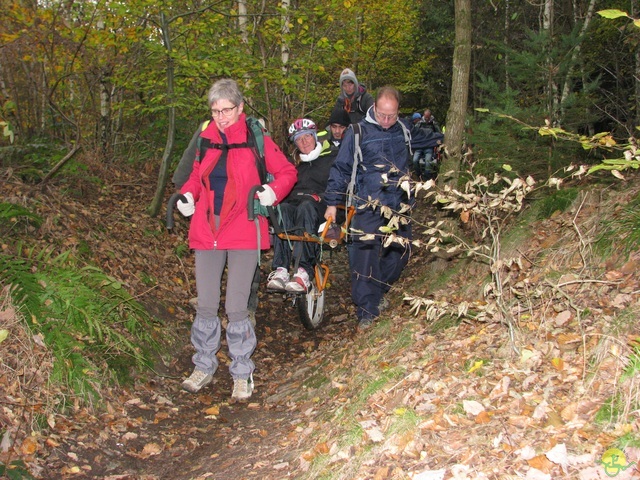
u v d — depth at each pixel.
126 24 7.26
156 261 6.58
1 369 3.75
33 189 5.98
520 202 3.37
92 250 5.80
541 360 3.18
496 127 6.46
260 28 8.66
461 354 3.57
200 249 4.42
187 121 9.65
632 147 2.66
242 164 4.32
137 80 8.24
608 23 10.77
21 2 6.55
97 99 9.11
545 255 4.24
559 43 6.96
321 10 8.62
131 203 7.62
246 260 4.43
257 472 3.31
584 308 3.44
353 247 5.40
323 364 4.93
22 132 7.34
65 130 8.25
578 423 2.58
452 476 2.51
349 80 7.47
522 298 3.86
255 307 6.00
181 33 7.89
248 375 4.58
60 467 3.40
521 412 2.80
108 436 3.80
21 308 4.20
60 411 3.80
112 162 8.61
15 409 3.57
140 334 4.99
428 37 21.69
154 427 4.08
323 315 6.48
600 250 3.87
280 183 4.39
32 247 5.12
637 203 4.01
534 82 7.02
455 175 5.78
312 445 3.37
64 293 4.55
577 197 4.62
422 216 9.76
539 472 2.37
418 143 5.75
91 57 7.33
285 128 10.88
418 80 20.25
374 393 3.54
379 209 5.22
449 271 5.50
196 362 4.56
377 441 2.98
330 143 6.89
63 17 6.95
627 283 3.45
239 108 4.34
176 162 9.46
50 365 3.97
